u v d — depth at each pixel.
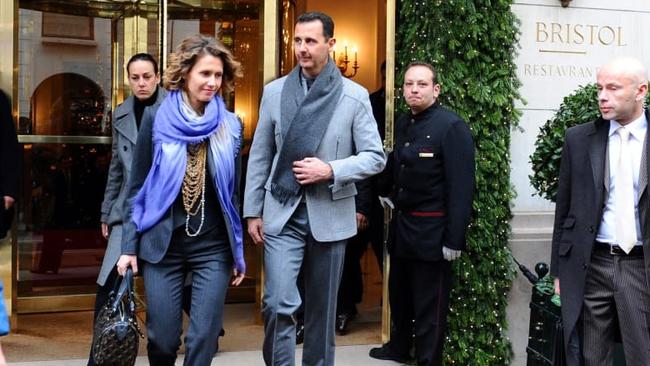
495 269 5.52
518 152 5.86
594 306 4.00
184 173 3.64
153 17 6.90
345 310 6.22
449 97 5.47
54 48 6.82
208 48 3.66
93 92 6.92
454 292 5.44
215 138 3.69
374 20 9.48
